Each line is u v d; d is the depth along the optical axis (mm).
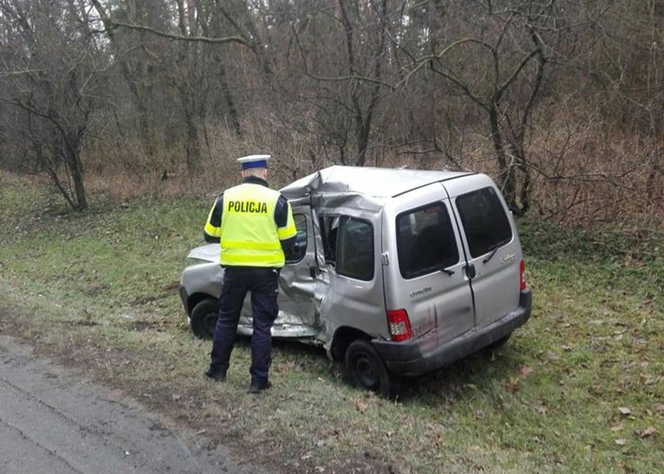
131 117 20828
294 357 7121
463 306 6012
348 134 13305
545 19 10438
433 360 5750
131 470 4305
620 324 7449
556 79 12578
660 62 12945
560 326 7527
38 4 17125
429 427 5211
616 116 12727
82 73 17812
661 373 6305
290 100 14375
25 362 6328
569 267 9234
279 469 4246
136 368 6035
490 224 6289
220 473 4234
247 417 4957
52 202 19891
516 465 4688
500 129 10844
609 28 12531
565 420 5715
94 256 13648
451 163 11422
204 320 7859
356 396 5754
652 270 8680
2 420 5102
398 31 12680
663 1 13547
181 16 20844
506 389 6254
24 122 17625
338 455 4363
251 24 17000
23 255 14953
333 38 13938
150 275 11680
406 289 5703
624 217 10164
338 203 6266
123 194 19156
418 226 5832
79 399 5422
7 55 17172
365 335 6102
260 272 5574
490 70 12148
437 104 13430
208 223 5742
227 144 16766
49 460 4473
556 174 10523
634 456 5152
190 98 21094
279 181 13984
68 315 8188
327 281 6449
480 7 11930
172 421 4949
